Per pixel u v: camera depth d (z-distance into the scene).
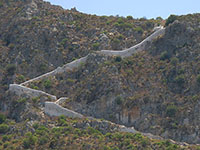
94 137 183.88
